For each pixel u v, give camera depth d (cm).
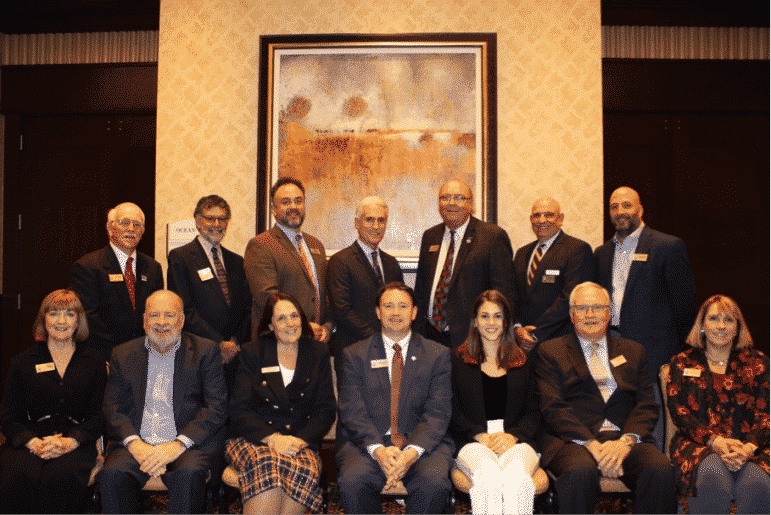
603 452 271
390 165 443
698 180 571
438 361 300
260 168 442
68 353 303
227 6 454
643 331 351
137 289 350
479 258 345
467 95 443
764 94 566
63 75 584
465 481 270
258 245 352
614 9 561
